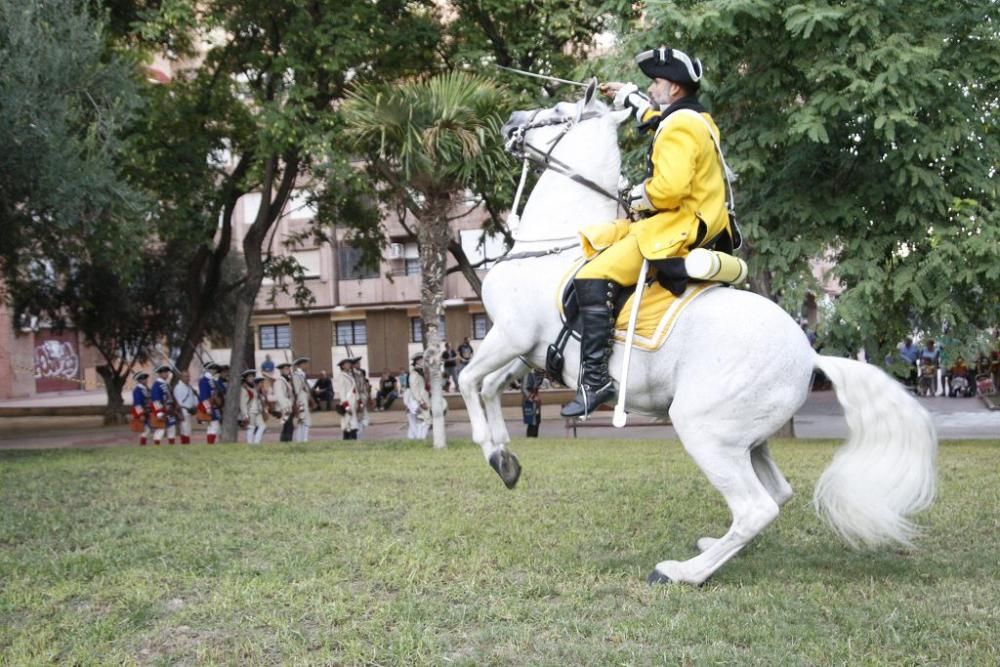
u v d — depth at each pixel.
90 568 6.29
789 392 5.54
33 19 14.12
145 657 4.84
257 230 20.89
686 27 12.59
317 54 17.58
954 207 13.62
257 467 11.59
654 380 5.76
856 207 13.96
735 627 5.04
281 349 46.56
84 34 14.56
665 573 5.88
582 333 5.85
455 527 7.39
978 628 4.97
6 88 13.27
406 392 20.09
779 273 14.18
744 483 5.62
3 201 14.45
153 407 20.11
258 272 21.03
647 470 10.66
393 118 13.94
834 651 4.67
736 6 12.25
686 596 5.58
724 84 13.92
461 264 22.28
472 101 13.87
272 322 46.66
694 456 5.65
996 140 14.18
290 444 16.48
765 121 13.86
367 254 24.97
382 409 35.28
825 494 5.57
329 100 19.38
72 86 14.63
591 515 7.91
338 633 5.02
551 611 5.35
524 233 6.52
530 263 6.35
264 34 19.72
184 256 31.23
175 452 14.66
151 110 19.36
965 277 13.22
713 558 5.75
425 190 15.20
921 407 5.51
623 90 6.45
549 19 17.72
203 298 24.88
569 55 19.11
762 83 13.48
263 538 7.16
